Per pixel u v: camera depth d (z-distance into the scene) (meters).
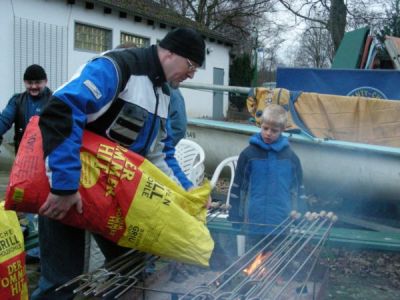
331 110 5.57
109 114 2.28
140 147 2.42
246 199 3.73
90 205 2.13
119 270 2.19
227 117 22.73
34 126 2.24
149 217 2.16
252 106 6.04
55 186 1.99
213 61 22.08
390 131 5.40
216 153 6.56
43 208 2.04
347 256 4.38
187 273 2.87
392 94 5.89
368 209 5.46
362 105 5.48
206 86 6.44
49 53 13.13
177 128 3.97
